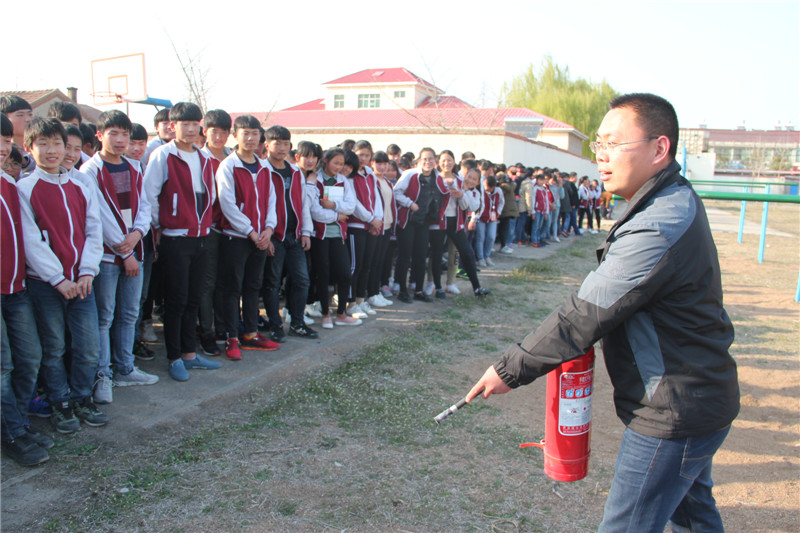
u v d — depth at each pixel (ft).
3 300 10.41
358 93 119.55
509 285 29.27
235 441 11.75
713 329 6.21
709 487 7.20
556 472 7.60
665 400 6.14
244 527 9.11
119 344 13.60
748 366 18.47
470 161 25.90
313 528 9.19
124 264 12.84
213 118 15.70
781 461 12.39
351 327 19.66
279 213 16.85
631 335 6.34
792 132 275.18
